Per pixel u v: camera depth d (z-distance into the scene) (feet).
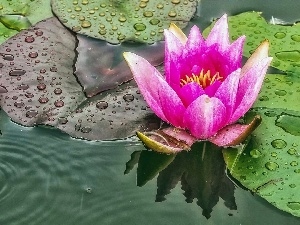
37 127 1.16
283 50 1.28
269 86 1.20
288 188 0.99
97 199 1.04
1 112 1.19
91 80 1.22
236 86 1.02
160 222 0.99
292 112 1.14
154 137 1.10
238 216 0.99
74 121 1.13
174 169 1.11
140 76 1.09
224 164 1.09
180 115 1.08
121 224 0.99
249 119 1.14
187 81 1.10
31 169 1.09
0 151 1.12
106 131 1.11
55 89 1.19
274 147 1.07
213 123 1.06
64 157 1.11
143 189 1.06
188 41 1.10
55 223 0.99
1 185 1.06
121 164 1.11
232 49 1.08
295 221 0.97
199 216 1.00
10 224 0.99
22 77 1.21
